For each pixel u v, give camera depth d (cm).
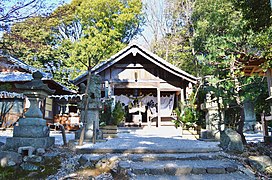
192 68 1648
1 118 1149
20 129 438
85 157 395
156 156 405
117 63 1227
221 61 600
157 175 339
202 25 1346
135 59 1235
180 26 1919
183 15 1883
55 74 1659
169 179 323
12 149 421
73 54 1570
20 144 424
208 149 450
